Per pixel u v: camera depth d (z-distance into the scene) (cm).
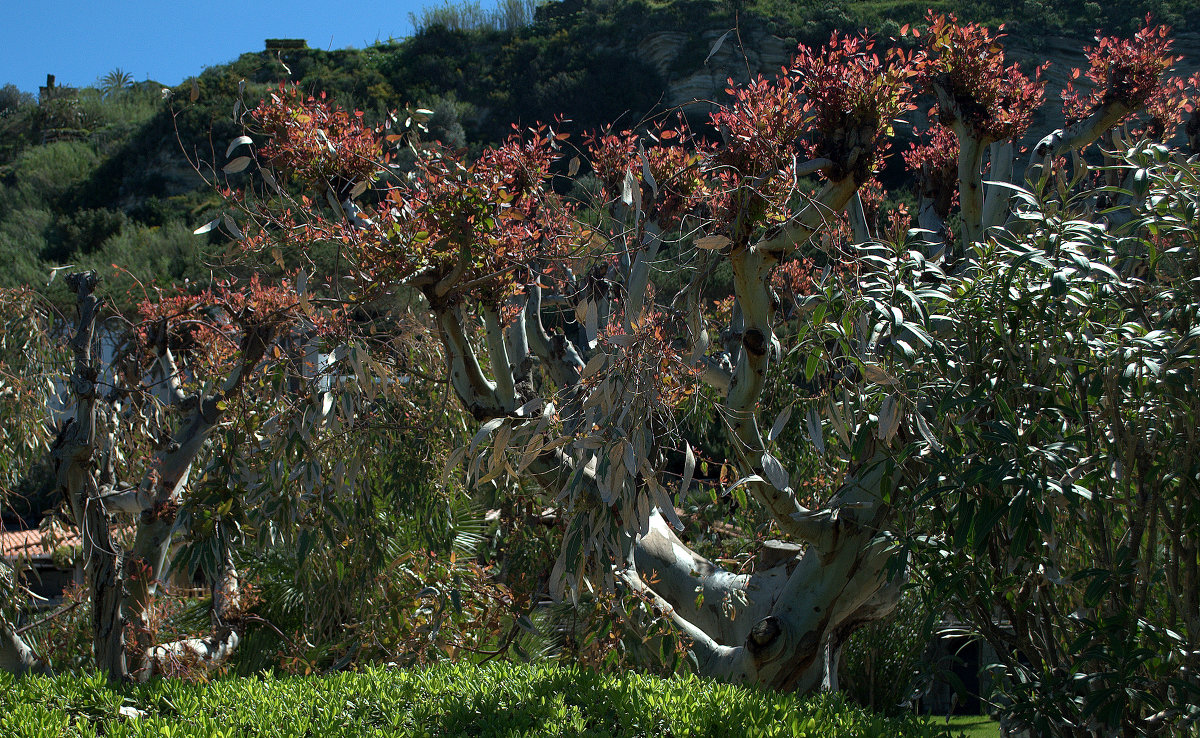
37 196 3578
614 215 623
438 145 515
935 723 391
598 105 3634
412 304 643
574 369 638
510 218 464
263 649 767
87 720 377
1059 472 342
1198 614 354
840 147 442
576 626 605
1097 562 368
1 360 716
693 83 3525
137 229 3003
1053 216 401
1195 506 343
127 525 781
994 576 376
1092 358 363
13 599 670
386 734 350
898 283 388
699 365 455
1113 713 327
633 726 353
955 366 373
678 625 543
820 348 394
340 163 515
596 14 4253
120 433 721
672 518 358
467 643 591
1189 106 774
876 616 577
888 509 488
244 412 522
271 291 632
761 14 3616
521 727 358
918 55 457
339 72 4031
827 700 402
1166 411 359
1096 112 664
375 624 577
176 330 746
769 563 596
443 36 4319
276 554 788
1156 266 380
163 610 781
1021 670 379
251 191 512
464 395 543
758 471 485
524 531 674
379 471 589
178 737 339
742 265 451
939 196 746
